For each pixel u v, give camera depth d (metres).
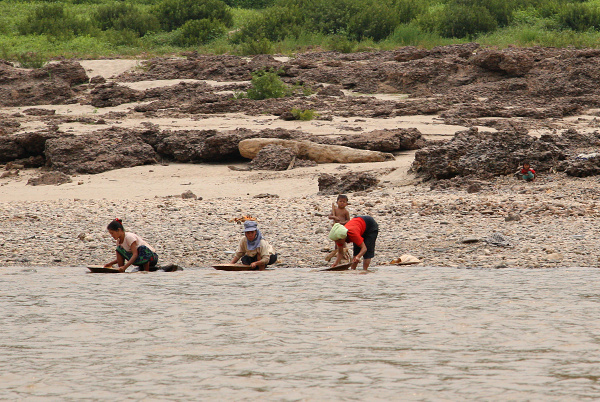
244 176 111.00
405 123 141.62
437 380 20.66
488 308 31.47
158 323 28.95
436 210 70.19
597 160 88.50
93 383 20.78
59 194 101.69
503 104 160.62
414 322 28.66
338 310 31.39
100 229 65.88
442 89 178.25
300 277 42.16
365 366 22.25
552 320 28.69
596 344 24.61
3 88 189.88
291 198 89.31
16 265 50.31
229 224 67.31
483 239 54.94
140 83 194.12
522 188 84.62
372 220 45.59
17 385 20.64
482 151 94.62
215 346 24.97
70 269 47.44
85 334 27.02
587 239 54.56
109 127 148.38
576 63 173.50
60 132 133.75
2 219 71.94
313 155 119.25
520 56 178.50
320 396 19.34
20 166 129.38
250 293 36.38
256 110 162.12
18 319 29.95
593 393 19.31
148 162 127.81
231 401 19.02
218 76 197.62
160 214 74.00
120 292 37.06
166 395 19.59
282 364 22.58
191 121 153.50
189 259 52.34
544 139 96.25
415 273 43.47
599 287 37.00
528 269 44.72
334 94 179.88
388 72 186.00
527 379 20.64
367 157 115.94
